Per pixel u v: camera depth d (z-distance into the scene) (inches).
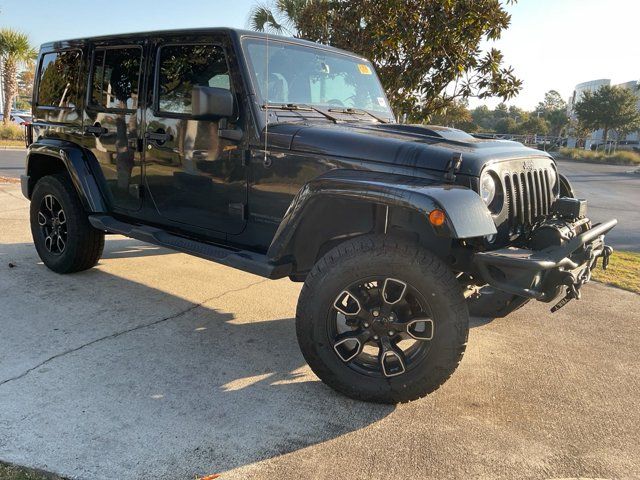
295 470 92.3
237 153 133.8
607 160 1635.1
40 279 187.2
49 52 196.1
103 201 174.4
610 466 97.0
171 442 98.5
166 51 148.6
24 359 128.0
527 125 2942.9
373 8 259.6
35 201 192.2
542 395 123.0
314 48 154.7
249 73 131.0
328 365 114.2
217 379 123.6
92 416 105.3
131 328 150.4
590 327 167.9
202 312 166.2
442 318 106.0
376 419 109.9
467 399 119.9
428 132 127.4
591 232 123.3
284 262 125.1
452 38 255.4
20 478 86.1
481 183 109.5
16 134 1048.8
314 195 112.9
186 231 153.3
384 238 110.0
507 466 95.9
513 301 143.8
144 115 155.3
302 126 127.7
